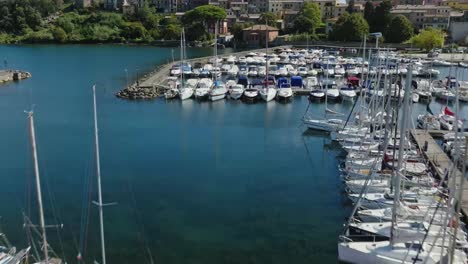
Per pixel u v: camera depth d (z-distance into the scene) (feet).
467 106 315.58
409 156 180.14
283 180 184.14
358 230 129.18
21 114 294.66
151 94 343.67
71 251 129.39
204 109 310.45
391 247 118.52
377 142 199.52
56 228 140.97
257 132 254.88
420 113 297.74
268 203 163.02
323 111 303.07
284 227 145.69
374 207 146.00
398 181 122.52
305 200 165.17
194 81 371.15
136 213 153.69
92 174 187.01
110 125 267.18
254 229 144.46
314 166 200.64
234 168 197.06
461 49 565.94
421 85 341.21
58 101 336.29
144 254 129.59
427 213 127.13
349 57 526.98
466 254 114.62
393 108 177.27
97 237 137.49
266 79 362.33
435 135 237.66
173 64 460.55
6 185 174.50
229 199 165.78
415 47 591.78
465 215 137.80
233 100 334.65
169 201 163.22
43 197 164.14
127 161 203.82
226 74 422.00
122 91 354.13
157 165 199.62
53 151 216.54
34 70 497.46
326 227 145.38
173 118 285.84
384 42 653.71
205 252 131.23
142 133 250.57
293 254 130.62
